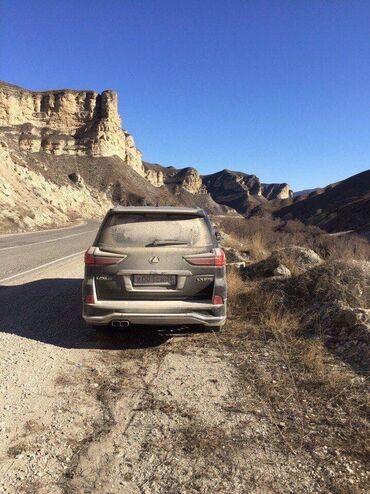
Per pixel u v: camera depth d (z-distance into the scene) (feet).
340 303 17.99
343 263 20.48
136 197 419.13
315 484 8.76
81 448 10.13
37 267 40.78
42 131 456.45
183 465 9.43
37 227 127.44
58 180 278.67
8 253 53.42
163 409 11.97
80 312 22.85
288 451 9.89
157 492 8.58
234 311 21.63
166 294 16.79
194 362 15.49
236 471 9.21
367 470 9.20
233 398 12.57
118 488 8.71
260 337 17.75
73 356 16.25
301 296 20.86
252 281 27.27
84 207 280.72
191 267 16.80
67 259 47.55
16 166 184.03
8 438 10.52
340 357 15.11
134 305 16.53
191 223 17.70
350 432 10.61
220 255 17.22
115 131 497.46
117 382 13.88
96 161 458.09
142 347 17.26
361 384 13.01
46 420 11.41
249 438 10.44
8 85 442.50
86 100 485.15
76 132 479.41
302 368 14.47
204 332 18.85
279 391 12.91
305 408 11.86
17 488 8.68
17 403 12.34
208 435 10.59
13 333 19.01
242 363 15.20
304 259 28.30
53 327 19.98
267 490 8.60
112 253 16.80
